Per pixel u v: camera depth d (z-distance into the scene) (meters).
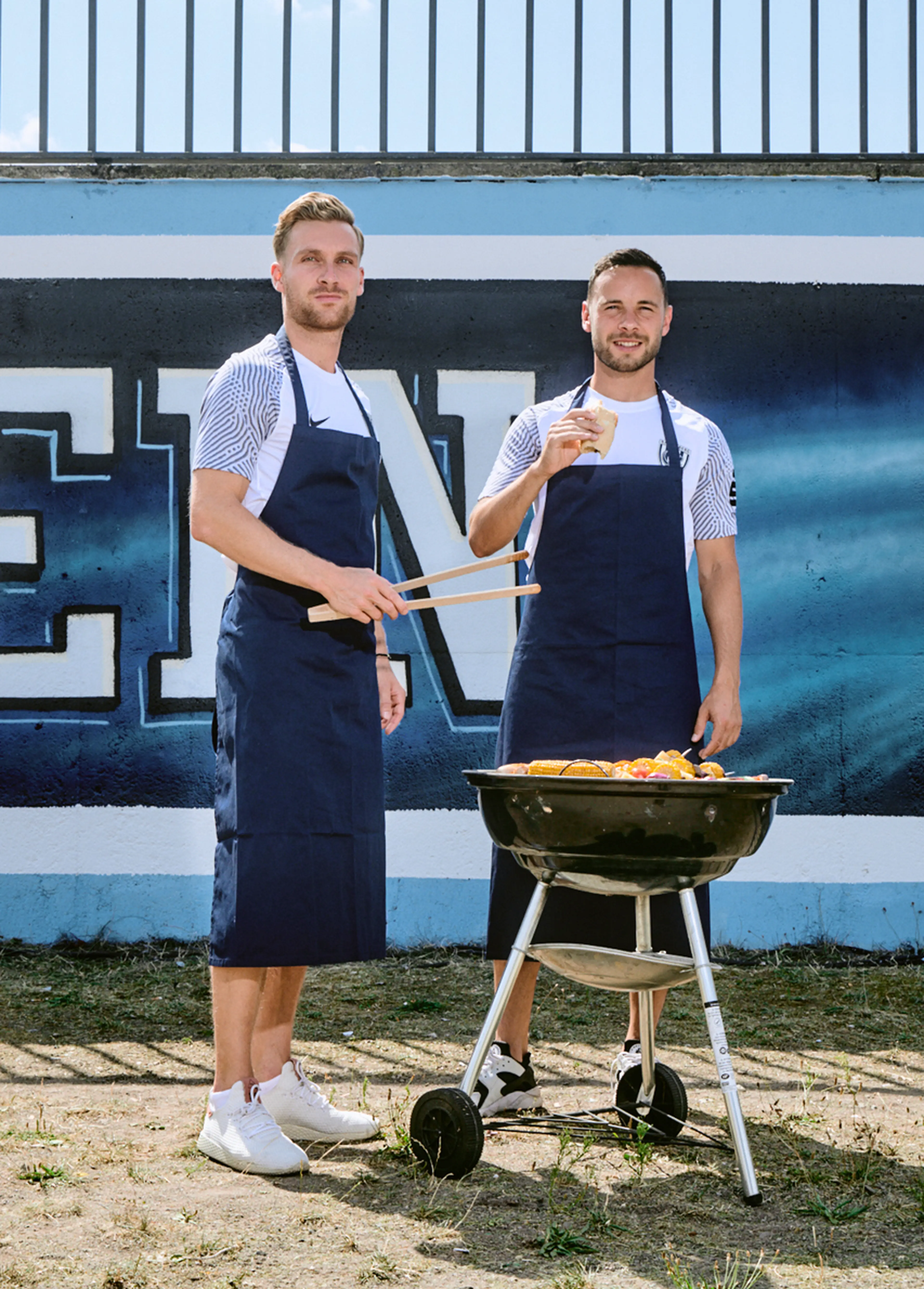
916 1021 4.62
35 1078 3.83
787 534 5.81
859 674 5.78
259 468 3.12
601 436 3.30
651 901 3.37
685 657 3.49
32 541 5.83
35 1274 2.28
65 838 5.73
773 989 5.08
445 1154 2.85
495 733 5.74
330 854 3.04
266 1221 2.57
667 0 5.90
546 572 3.53
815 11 5.90
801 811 5.72
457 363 5.89
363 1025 4.53
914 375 5.89
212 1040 4.30
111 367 5.89
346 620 3.11
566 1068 3.97
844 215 5.91
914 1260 2.41
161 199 5.91
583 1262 2.38
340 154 5.89
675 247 5.88
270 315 5.91
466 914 5.70
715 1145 3.04
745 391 5.86
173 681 5.79
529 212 5.89
